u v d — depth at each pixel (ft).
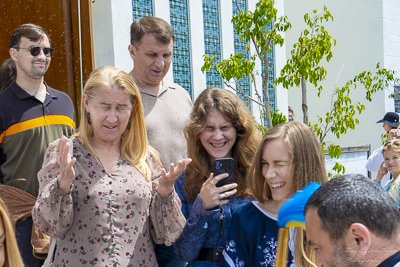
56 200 7.26
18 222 10.24
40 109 11.03
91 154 7.93
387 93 30.35
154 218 8.10
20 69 11.00
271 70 22.53
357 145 28.17
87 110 8.00
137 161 8.25
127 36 16.67
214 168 8.16
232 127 8.76
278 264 5.61
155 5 17.54
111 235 7.63
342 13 31.01
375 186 4.51
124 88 7.88
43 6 14.19
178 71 18.58
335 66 31.53
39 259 10.56
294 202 5.16
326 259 4.46
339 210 4.31
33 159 10.73
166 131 11.33
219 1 20.07
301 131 7.50
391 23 30.71
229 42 20.39
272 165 7.45
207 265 8.32
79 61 13.92
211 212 7.95
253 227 7.55
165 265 9.41
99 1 16.47
